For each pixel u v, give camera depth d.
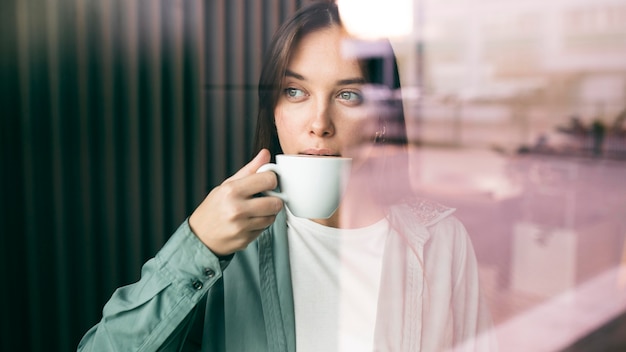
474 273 0.73
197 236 0.46
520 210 2.64
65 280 1.27
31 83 1.22
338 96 0.66
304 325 0.62
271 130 0.69
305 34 0.64
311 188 0.46
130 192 1.27
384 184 0.70
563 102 4.69
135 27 1.22
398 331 0.64
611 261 2.17
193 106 1.25
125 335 0.48
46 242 1.26
